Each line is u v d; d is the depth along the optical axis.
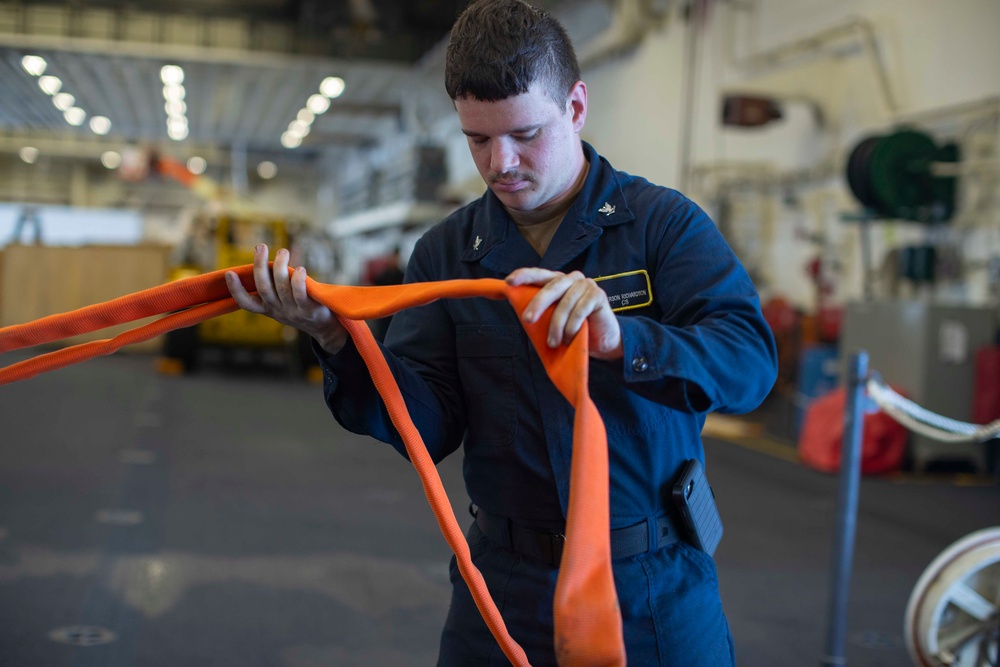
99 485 4.51
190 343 10.06
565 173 1.04
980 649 2.10
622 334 0.86
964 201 6.40
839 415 5.76
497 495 1.12
